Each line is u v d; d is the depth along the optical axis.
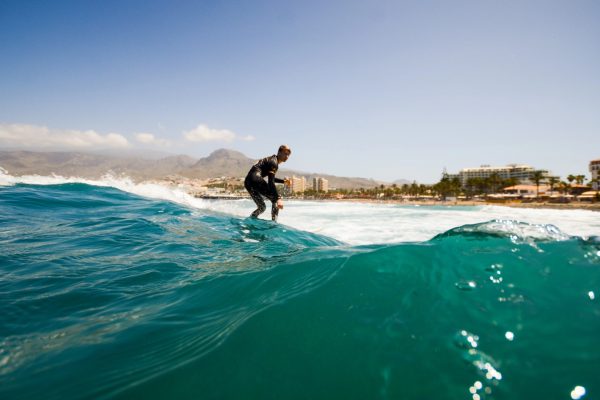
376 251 2.27
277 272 2.48
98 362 1.47
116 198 9.21
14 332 1.82
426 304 1.61
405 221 14.70
